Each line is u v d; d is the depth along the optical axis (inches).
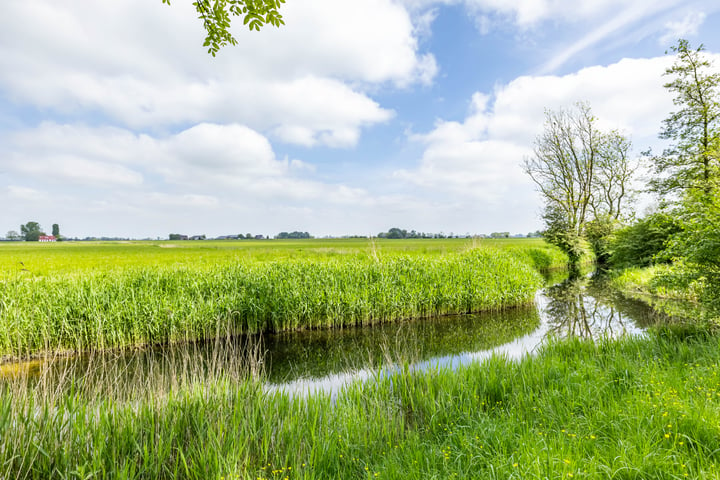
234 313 435.8
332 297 478.9
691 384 177.2
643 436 131.0
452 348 387.5
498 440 143.9
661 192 964.6
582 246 1363.2
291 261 608.7
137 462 147.5
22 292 393.7
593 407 168.9
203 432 164.9
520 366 242.2
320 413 190.1
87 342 375.9
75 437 151.1
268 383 295.6
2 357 341.7
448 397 203.3
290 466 145.4
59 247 2383.1
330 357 370.6
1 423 142.8
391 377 241.0
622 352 261.3
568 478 108.3
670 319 425.1
